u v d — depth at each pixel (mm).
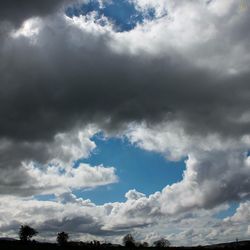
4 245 194375
